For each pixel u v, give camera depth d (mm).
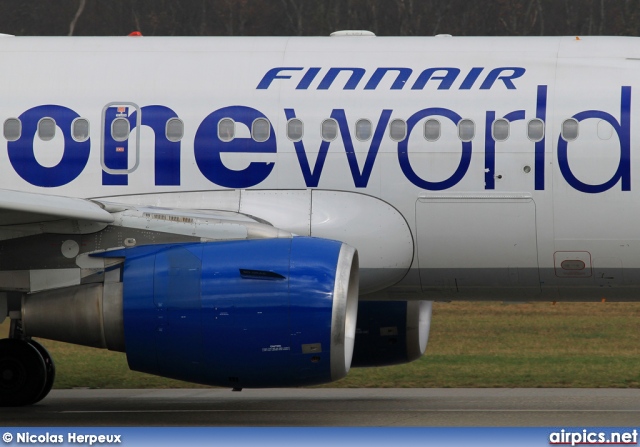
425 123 46531
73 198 44656
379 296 49094
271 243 42000
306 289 40844
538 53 47594
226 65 48594
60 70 49281
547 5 164750
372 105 46969
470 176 46062
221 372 41594
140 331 41812
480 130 46188
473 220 46125
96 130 48156
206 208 46656
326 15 163625
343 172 46688
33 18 164875
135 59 49219
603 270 45969
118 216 43312
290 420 44875
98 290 42906
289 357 41031
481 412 47125
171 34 163000
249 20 163375
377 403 50594
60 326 43125
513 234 46031
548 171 45688
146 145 47750
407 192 46375
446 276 47094
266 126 47281
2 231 43469
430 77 47281
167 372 42375
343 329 40938
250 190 47062
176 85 48344
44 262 43469
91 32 164375
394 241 46281
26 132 48562
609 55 47094
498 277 46812
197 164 47406
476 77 47094
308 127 47062
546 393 53906
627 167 45312
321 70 48031
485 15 164750
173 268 41812
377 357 53469
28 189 48375
